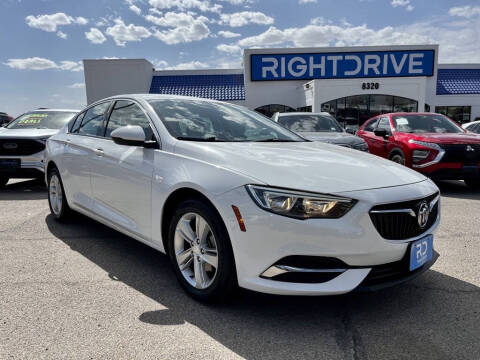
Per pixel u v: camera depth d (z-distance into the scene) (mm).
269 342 2199
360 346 2166
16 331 2271
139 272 3201
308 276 2242
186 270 2783
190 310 2551
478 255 3623
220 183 2414
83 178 3881
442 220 4949
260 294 2789
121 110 3689
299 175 2348
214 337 2240
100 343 2160
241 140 3264
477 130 10297
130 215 3201
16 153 6727
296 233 2170
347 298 2752
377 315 2518
